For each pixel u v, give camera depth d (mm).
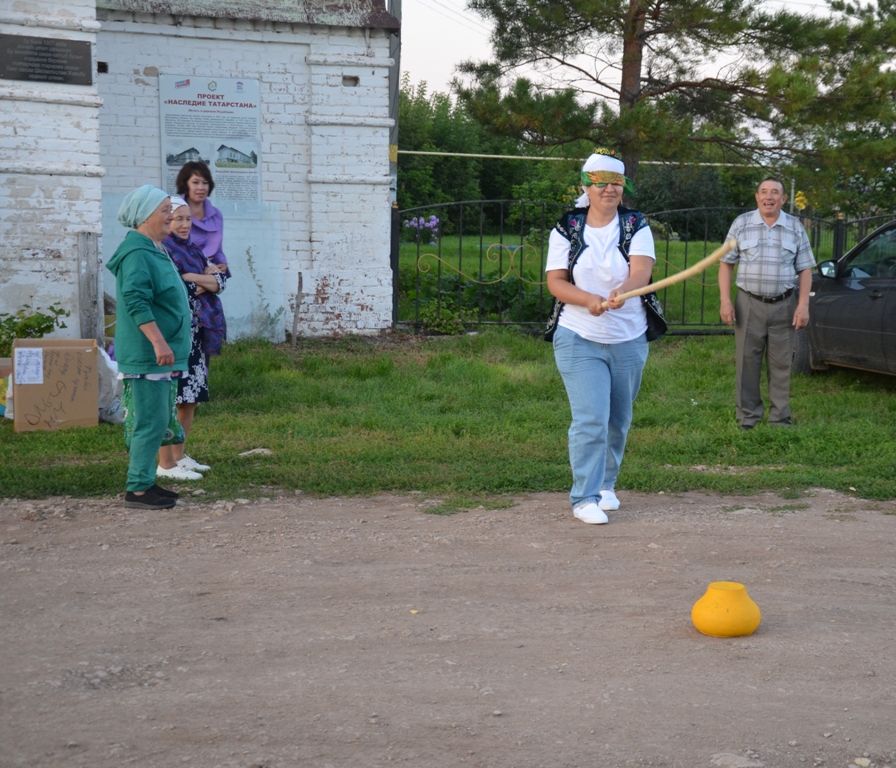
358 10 12555
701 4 12648
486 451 7645
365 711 3525
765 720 3500
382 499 6418
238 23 12320
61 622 4320
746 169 16438
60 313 10078
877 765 3223
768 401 9727
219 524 5785
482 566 5082
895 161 14148
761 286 8336
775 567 5133
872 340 9875
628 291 5430
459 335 13164
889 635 4281
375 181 12836
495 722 3455
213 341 7098
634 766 3186
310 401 9516
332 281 12891
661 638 4199
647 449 7820
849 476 7004
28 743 3285
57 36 10312
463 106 13664
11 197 10344
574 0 12945
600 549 5371
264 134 12562
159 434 6062
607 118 12688
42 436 8039
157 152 12305
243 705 3564
